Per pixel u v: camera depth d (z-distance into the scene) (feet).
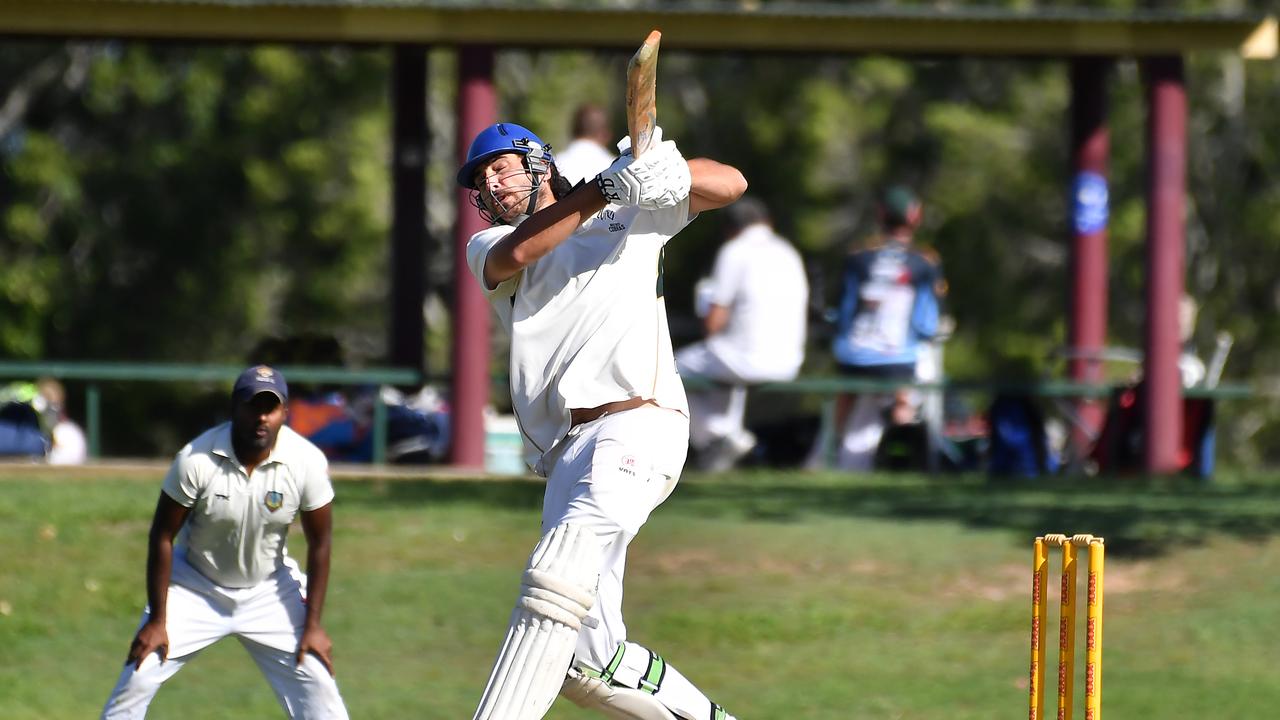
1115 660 95.35
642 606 104.83
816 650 96.89
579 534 59.98
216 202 334.85
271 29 161.89
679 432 63.31
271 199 331.98
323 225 336.29
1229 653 96.58
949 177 373.20
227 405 254.68
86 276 327.47
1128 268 371.35
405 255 187.73
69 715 85.30
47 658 94.43
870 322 171.94
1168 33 167.22
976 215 369.09
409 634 99.50
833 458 174.70
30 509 126.62
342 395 172.35
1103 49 167.12
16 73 331.77
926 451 171.73
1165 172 167.22
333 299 344.28
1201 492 146.41
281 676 77.05
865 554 117.60
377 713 85.51
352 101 341.21
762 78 374.22
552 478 63.62
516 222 64.59
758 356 164.76
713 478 156.66
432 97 365.81
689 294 364.99
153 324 331.57
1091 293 183.42
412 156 187.32
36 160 318.04
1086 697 61.41
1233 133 377.50
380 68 339.57
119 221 331.98
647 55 56.29
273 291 343.87
